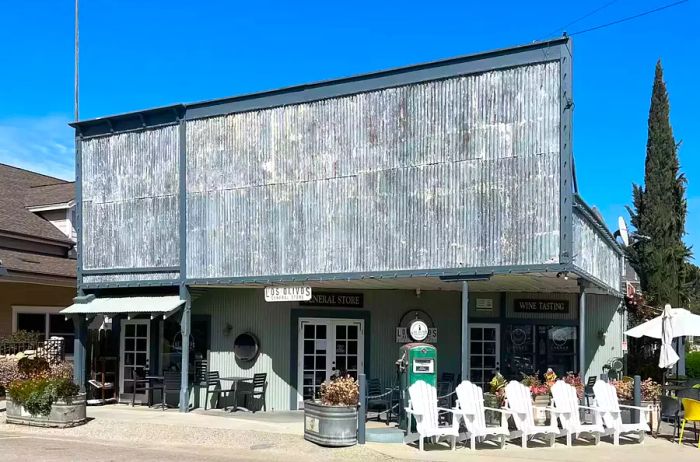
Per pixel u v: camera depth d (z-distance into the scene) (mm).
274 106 15812
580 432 12477
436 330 18281
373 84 14719
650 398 14391
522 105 13250
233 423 14195
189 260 16484
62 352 18828
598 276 16188
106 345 18391
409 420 12055
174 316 16828
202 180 16516
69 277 20031
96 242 17766
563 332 19078
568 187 12672
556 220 12766
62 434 12953
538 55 13141
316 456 11008
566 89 12828
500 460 10648
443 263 13734
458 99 13867
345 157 14953
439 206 13875
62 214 23281
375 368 17797
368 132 14750
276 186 15680
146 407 17078
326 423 11680
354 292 17906
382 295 18078
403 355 12797
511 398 11992
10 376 16859
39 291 20438
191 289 17109
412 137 14266
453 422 11547
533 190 13023
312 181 15273
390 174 14430
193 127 16719
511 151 13273
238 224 16031
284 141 15672
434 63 14055
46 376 14078
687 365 32812
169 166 16922
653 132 28812
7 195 23734
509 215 13195
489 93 13578
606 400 12508
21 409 13805
